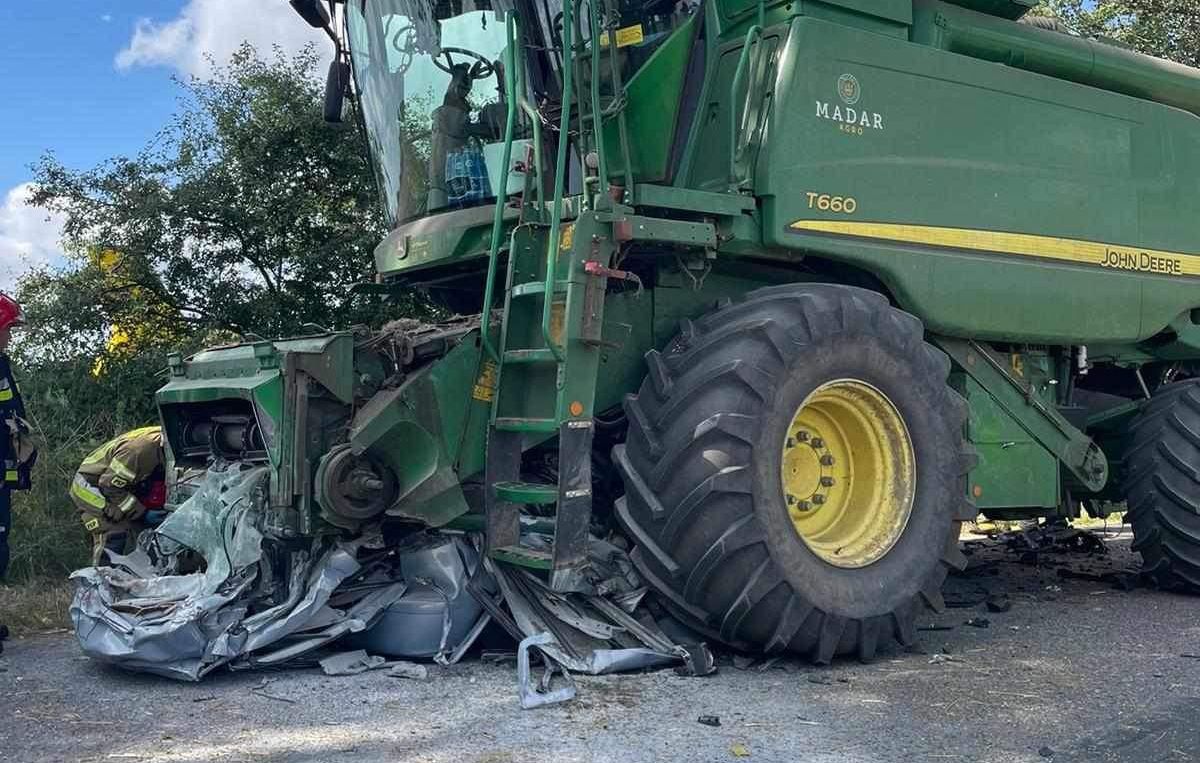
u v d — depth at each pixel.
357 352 5.02
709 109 5.46
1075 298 6.33
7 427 5.61
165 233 11.09
